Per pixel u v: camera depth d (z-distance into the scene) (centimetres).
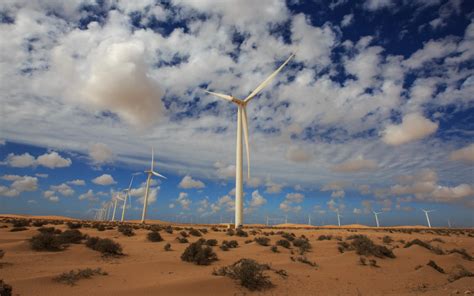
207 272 1438
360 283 1370
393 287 1308
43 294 973
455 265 1895
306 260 1836
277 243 2683
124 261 1745
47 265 1509
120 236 3394
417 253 2338
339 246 2680
